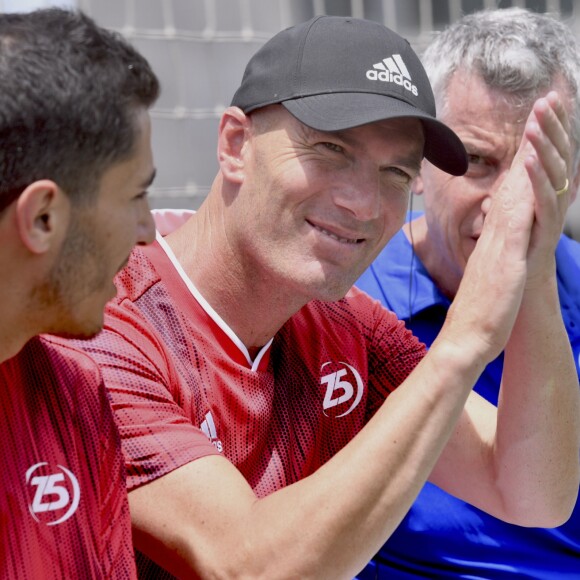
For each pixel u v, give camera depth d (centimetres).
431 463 629
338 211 664
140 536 627
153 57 1187
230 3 1214
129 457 620
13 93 462
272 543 597
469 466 793
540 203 676
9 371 556
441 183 895
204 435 645
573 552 909
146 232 536
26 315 501
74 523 566
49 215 478
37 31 479
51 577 554
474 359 647
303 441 730
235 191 688
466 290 670
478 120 863
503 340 659
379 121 655
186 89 1205
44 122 466
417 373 643
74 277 498
